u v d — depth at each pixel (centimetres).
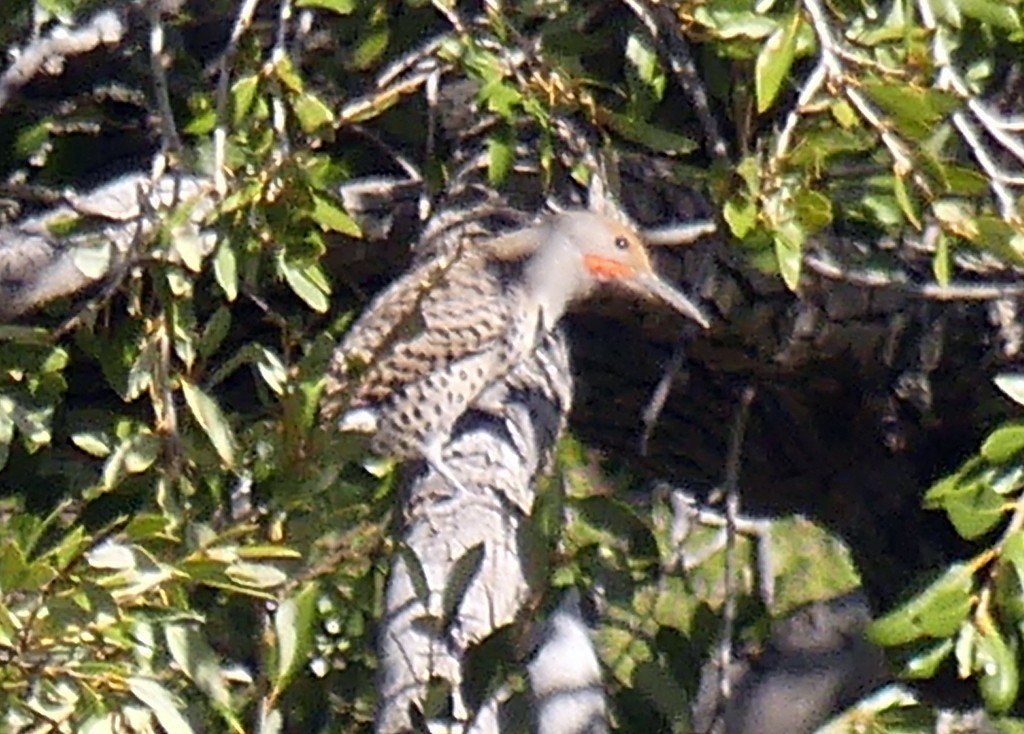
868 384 1219
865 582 1339
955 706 1209
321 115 962
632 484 1296
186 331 972
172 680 948
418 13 1086
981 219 913
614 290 1173
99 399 1109
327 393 1027
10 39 1109
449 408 1130
